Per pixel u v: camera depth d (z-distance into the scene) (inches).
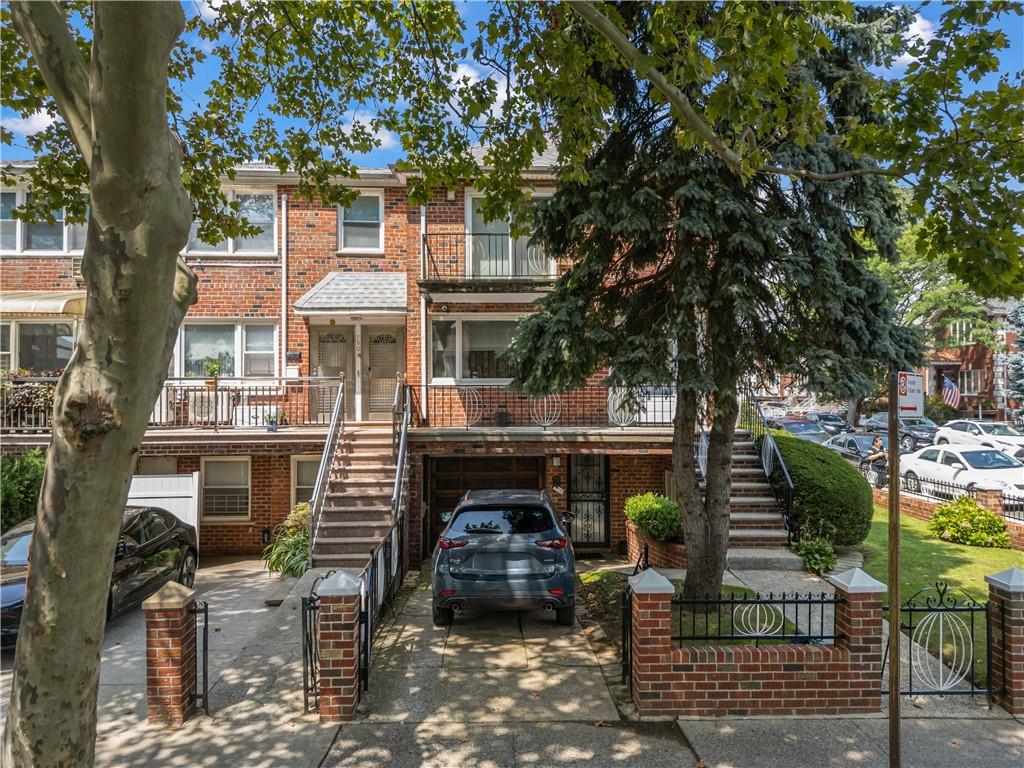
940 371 1517.0
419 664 258.1
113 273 120.3
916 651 265.1
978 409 1414.9
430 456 530.3
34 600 127.3
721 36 193.6
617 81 299.6
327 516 413.7
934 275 1168.2
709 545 306.8
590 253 307.9
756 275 284.5
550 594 287.3
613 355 304.0
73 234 549.0
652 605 213.9
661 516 419.2
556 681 240.8
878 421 1154.7
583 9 180.5
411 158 324.8
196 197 321.1
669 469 502.3
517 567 289.7
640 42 287.4
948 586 351.9
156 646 210.7
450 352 535.5
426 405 520.7
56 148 287.0
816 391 282.8
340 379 489.7
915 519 556.7
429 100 310.8
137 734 203.8
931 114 205.2
